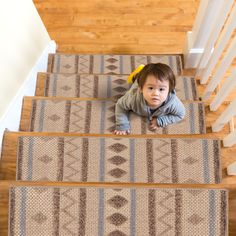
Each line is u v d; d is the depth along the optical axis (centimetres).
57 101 187
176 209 132
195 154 157
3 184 147
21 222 131
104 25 275
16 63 181
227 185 141
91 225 130
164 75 154
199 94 220
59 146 158
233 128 191
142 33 271
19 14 180
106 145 159
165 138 161
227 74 220
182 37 269
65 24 276
